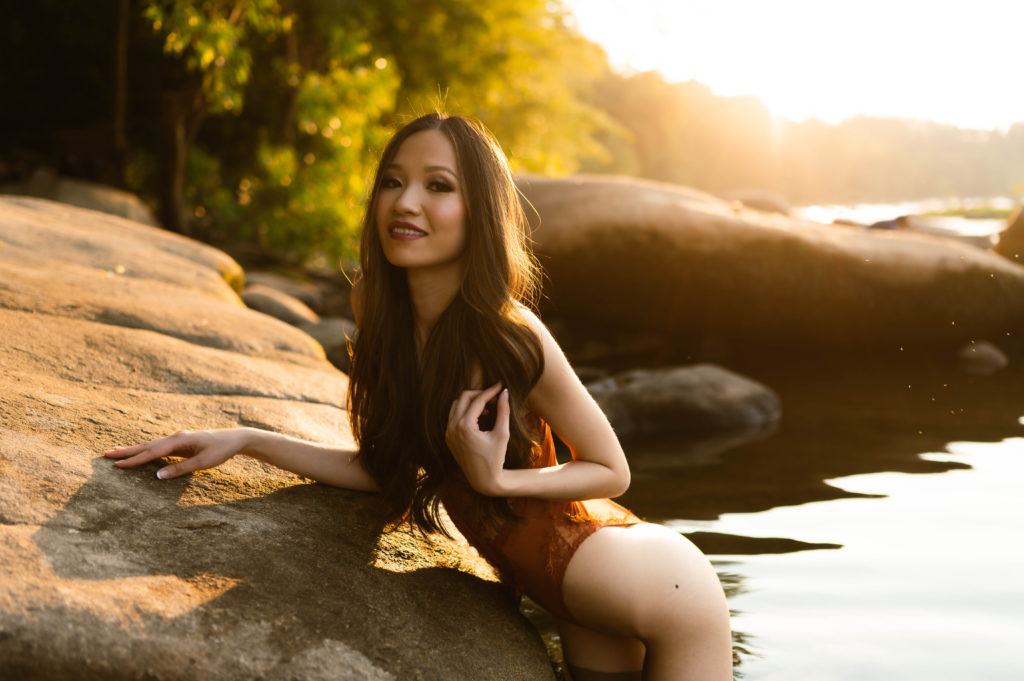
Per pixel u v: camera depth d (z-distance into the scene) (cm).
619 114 7056
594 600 223
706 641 222
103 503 213
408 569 235
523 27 1850
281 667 179
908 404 653
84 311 379
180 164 1138
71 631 166
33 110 1688
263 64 1380
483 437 212
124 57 1386
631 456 511
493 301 220
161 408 284
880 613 296
